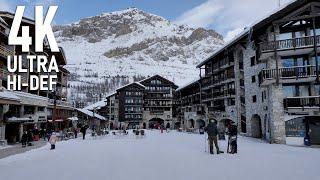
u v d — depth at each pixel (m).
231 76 52.88
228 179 10.71
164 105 100.31
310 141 28.67
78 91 179.25
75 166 14.38
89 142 33.31
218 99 59.75
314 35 28.16
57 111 58.09
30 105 42.22
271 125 30.50
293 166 13.54
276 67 29.88
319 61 30.16
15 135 37.28
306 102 29.45
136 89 98.12
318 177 10.90
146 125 99.00
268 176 11.17
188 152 20.27
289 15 30.02
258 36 35.12
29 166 14.62
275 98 30.27
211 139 19.06
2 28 37.84
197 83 73.31
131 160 16.41
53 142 25.31
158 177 11.29
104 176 11.63
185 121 77.81
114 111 102.75
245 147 23.95
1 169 13.75
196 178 10.98
